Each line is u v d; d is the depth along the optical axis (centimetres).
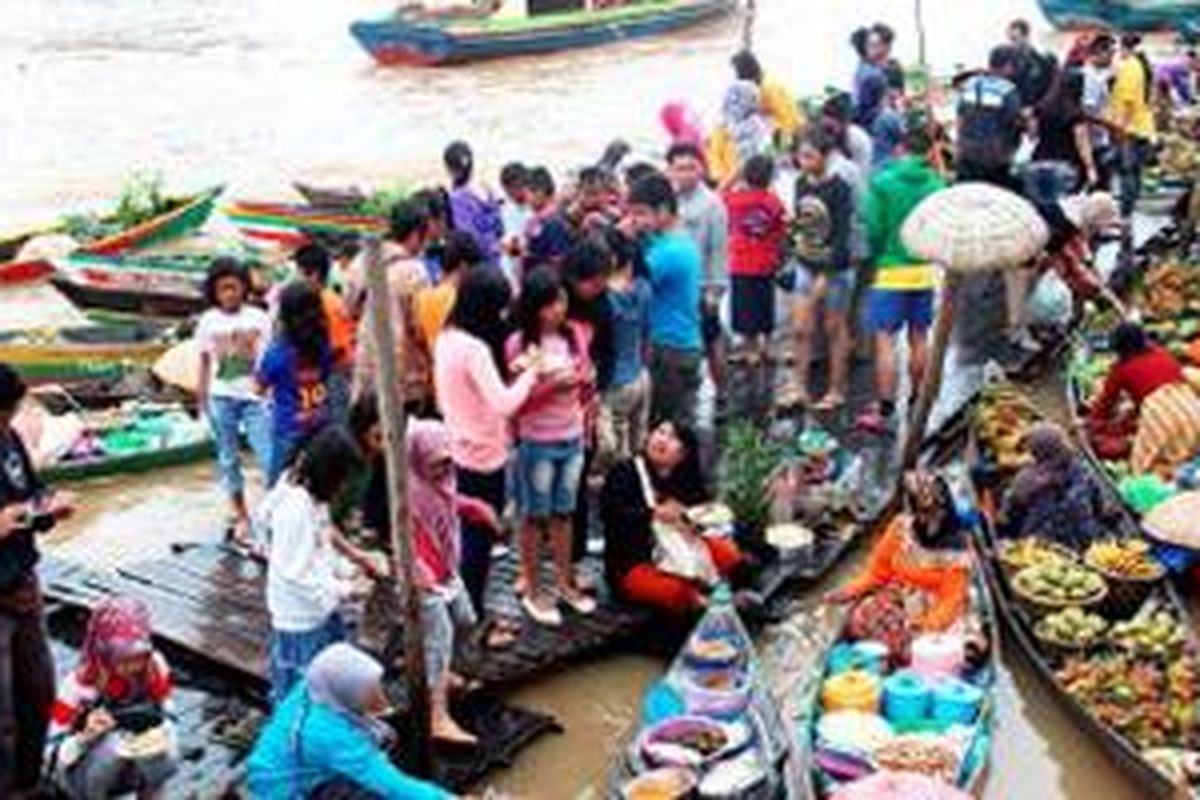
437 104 3222
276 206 2117
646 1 3872
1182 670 1027
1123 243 1819
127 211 2170
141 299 1806
